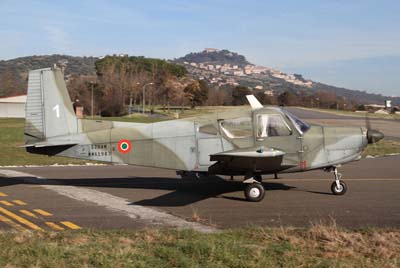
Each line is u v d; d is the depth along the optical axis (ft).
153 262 17.88
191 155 36.83
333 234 22.02
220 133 36.47
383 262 18.12
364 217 28.22
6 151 73.31
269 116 36.11
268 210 30.48
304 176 47.21
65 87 39.45
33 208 30.96
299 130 36.09
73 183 42.73
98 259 18.02
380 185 41.60
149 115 273.33
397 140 105.09
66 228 25.20
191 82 414.41
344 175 48.44
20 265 17.43
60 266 17.34
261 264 17.70
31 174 48.93
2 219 27.50
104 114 291.17
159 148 37.40
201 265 17.56
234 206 31.91
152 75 417.08
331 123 171.42
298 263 17.84
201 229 24.86
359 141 36.35
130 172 50.85
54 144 37.99
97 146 38.37
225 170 35.50
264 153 31.63
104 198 34.94
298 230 23.57
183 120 37.52
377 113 362.94
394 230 23.75
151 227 25.27
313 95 468.75
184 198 35.01
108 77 336.49
